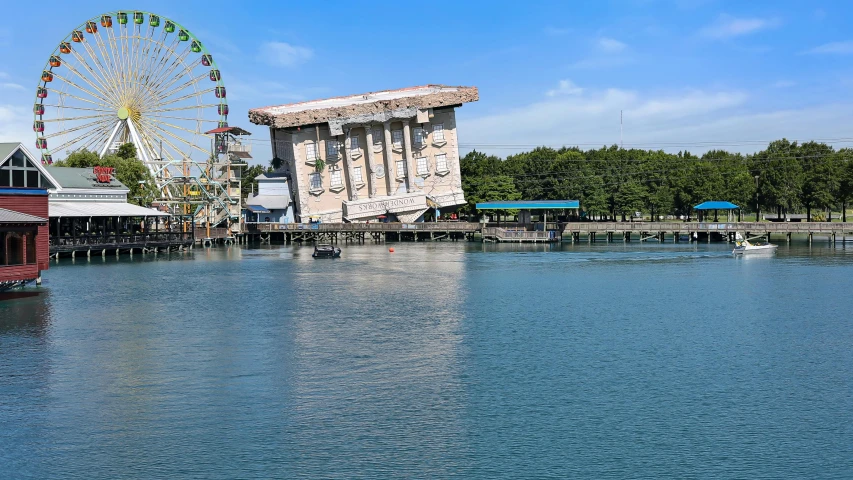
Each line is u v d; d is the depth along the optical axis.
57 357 38.91
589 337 44.62
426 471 24.17
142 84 140.75
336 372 35.94
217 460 24.95
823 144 188.62
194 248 132.62
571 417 29.33
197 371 36.03
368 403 30.98
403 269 87.81
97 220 117.12
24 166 64.81
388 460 25.03
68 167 115.69
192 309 55.38
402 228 148.00
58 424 28.36
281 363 37.72
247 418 29.06
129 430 27.72
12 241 60.78
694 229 138.25
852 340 43.66
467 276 79.38
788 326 48.25
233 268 89.25
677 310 55.06
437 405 30.75
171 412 29.75
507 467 24.50
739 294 63.88
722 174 181.12
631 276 79.06
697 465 24.72
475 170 187.88
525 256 108.81
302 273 82.94
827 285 69.75
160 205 134.62
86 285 70.25
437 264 94.88
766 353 40.25
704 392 32.69
